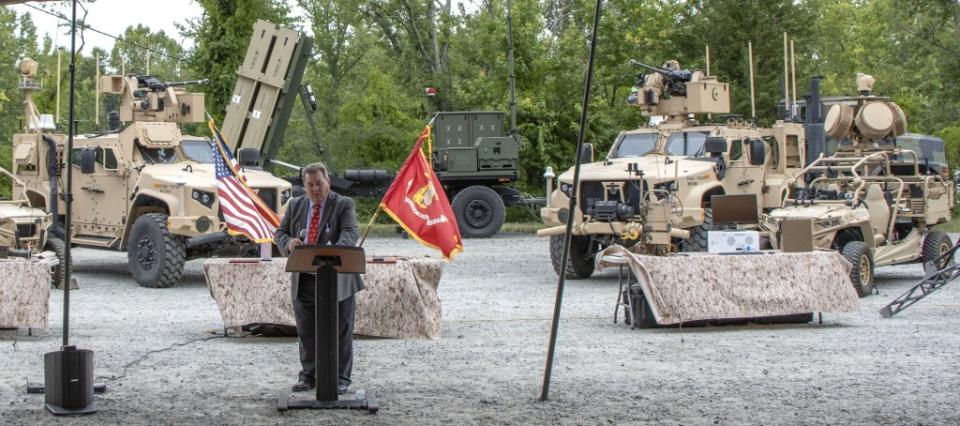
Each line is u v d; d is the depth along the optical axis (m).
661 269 11.84
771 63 34.41
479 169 28.27
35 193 19.59
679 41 36.19
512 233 30.42
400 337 11.32
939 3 39.91
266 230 11.27
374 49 39.31
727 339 11.33
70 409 7.73
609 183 17.42
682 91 19.75
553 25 45.75
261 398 8.23
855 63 50.94
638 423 7.40
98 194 18.70
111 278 18.89
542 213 18.11
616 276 18.95
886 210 17.20
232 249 17.56
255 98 23.25
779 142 19.55
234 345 10.93
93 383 8.44
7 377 9.16
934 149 30.22
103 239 18.59
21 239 16.61
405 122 36.34
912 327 12.25
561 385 8.77
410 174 10.10
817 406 7.94
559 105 35.22
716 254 12.27
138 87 19.39
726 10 34.69
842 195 17.16
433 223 10.09
